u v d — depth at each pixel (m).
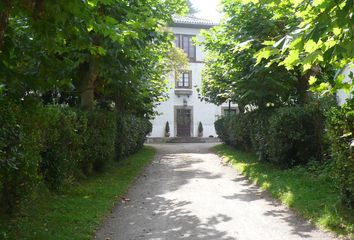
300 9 4.46
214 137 36.34
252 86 12.30
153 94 21.42
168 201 9.10
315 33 3.61
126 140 16.70
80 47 5.50
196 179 12.34
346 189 6.74
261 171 12.03
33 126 6.93
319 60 4.71
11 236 5.81
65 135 9.09
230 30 12.99
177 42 36.91
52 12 4.43
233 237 6.25
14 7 4.41
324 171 9.77
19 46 5.46
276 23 11.05
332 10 3.56
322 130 10.95
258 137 13.63
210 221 7.23
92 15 5.10
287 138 11.46
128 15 7.96
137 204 8.85
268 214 7.61
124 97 15.77
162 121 36.56
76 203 8.24
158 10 11.38
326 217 6.67
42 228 6.40
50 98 13.94
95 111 12.34
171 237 6.34
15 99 5.61
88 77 12.52
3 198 6.44
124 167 14.66
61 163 8.76
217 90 24.38
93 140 11.59
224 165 15.84
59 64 5.74
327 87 7.01
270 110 13.52
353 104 6.80
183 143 32.94
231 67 13.66
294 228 6.63
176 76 31.77
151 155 20.41
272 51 4.52
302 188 8.92
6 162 5.61
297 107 11.66
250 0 4.79
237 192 9.98
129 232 6.68
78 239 6.04
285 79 12.23
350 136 6.61
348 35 3.83
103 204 8.33
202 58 37.50
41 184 8.23
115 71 10.60
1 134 5.54
